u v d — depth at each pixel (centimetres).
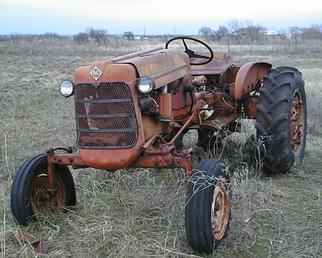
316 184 525
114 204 463
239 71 545
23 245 382
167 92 446
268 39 3484
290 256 371
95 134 392
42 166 427
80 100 393
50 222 425
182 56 489
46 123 852
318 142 680
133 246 376
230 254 375
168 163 389
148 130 404
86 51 2606
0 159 611
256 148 530
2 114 934
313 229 414
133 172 530
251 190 468
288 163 534
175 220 416
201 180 365
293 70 562
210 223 362
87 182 509
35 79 1456
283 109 520
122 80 381
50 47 2944
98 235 396
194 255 367
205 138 596
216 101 550
